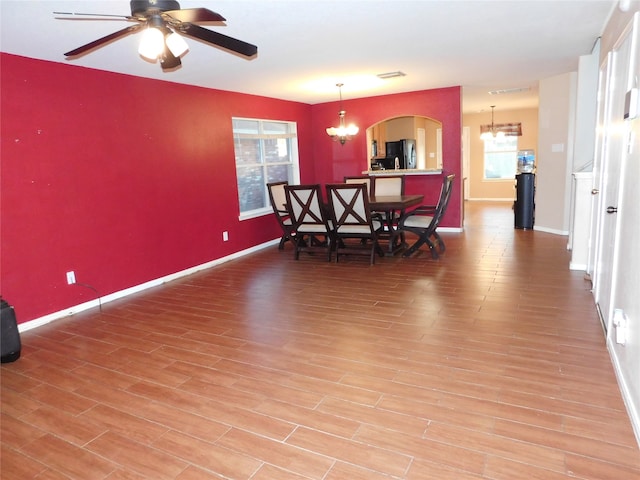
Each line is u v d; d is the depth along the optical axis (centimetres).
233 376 262
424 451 187
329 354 284
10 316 290
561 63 525
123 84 435
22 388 259
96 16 225
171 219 495
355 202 503
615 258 259
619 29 293
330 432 203
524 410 212
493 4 300
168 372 271
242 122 620
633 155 224
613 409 209
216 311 380
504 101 870
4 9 255
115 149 429
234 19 304
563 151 625
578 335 292
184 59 400
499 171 1118
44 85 368
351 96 698
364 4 286
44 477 184
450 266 488
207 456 192
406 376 251
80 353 306
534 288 395
